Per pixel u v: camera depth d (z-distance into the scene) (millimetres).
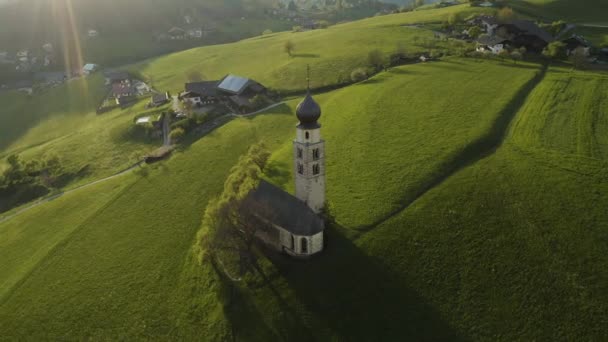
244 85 157625
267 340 59531
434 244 70000
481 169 87375
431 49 174750
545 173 83750
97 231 92688
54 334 68312
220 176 105812
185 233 85812
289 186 90375
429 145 98812
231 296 67312
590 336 54812
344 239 72438
